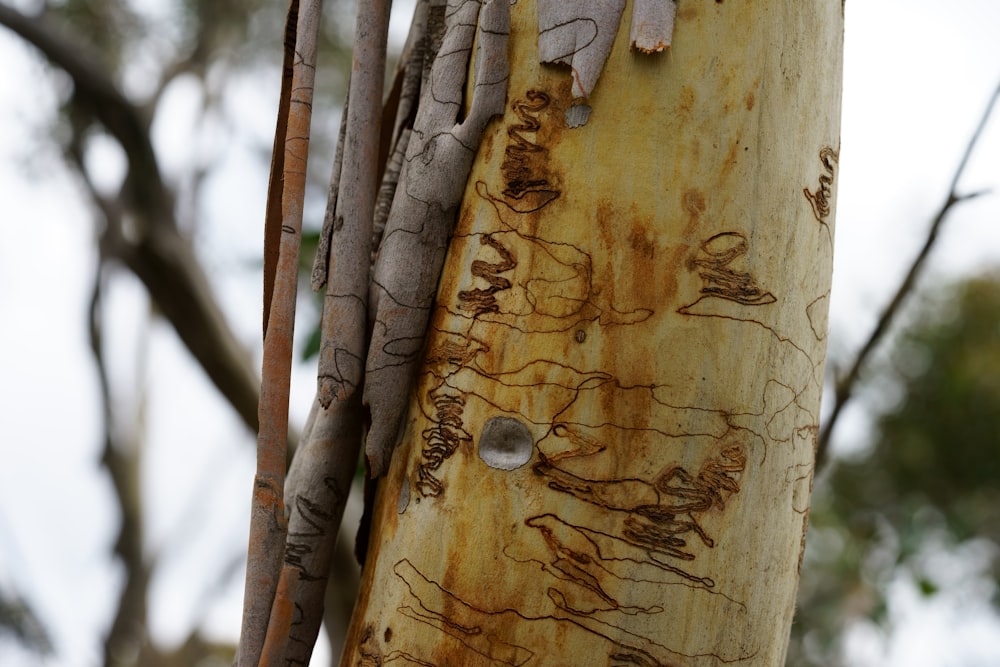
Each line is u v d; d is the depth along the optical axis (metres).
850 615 3.00
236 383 2.70
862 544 3.40
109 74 2.76
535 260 0.98
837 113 1.02
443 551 0.98
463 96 1.01
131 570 5.75
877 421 4.51
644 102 0.97
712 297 0.97
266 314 1.03
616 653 0.96
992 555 3.91
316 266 1.04
